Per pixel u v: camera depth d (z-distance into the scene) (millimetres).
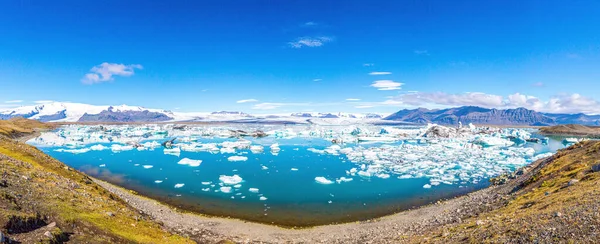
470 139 167250
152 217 38812
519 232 20484
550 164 45594
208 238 33969
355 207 48875
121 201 40625
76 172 44406
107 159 96062
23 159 40250
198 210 46281
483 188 59125
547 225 19984
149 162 91000
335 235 36031
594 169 31531
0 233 16125
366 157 102438
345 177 71688
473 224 26906
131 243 23359
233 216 43844
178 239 28719
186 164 87688
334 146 131500
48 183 30047
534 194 32188
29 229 19312
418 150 119438
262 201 51938
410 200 52500
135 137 174875
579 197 23453
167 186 61500
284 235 36250
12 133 161875
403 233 33625
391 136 183750
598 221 18000
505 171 76438
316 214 45344
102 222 25094
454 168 82062
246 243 33188
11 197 21984
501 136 183500
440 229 30438
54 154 105938
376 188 61031
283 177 71625
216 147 123625
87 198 30734
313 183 65500
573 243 17062
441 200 51625
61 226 21422
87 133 188875
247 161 94562
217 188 60500
